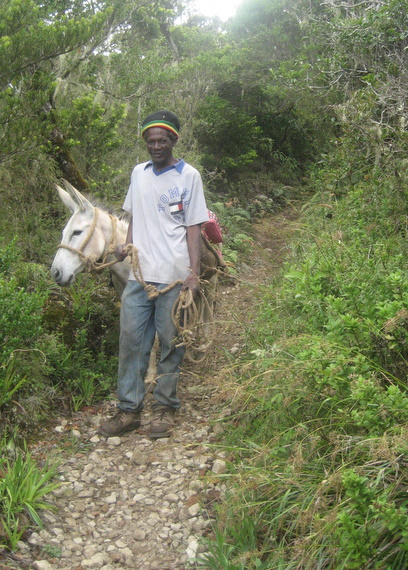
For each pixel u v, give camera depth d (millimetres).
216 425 4062
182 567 2926
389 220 5207
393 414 2652
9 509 3047
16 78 6109
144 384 4141
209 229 4691
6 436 3719
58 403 4410
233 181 11438
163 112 3924
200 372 4957
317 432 3047
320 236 5398
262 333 4352
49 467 3639
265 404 3404
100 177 7578
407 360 3088
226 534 2959
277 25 13492
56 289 5328
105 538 3143
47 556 2961
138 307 4055
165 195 3975
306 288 3818
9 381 3775
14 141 5664
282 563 2596
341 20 7688
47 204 6723
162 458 3807
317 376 2957
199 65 10797
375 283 3664
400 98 6074
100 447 3963
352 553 2309
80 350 4711
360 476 2520
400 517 2188
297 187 12062
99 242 4289
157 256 3982
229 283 6824
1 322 3766
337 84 7922
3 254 4273
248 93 12570
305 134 13234
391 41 6906
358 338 3070
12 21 5609
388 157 5738
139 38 11492
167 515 3299
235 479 3068
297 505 2762
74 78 7418
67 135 6781
